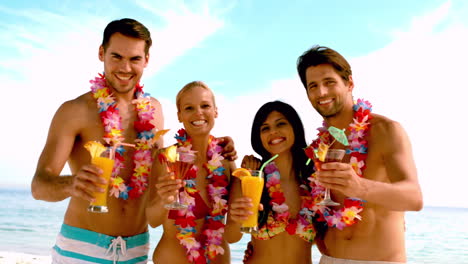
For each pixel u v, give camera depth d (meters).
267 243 3.27
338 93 3.09
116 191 3.15
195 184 3.52
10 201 43.00
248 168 3.41
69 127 3.17
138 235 3.35
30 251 16.00
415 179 2.66
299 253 3.24
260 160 3.56
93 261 3.11
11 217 28.16
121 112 3.46
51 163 2.99
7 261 10.90
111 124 3.24
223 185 3.49
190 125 3.54
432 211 49.34
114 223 3.20
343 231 2.95
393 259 2.81
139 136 3.46
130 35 3.26
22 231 21.80
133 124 3.51
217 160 3.54
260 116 3.48
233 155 3.74
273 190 3.36
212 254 3.31
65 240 3.18
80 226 3.18
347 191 2.37
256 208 2.89
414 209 2.57
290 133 3.44
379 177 2.97
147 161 3.39
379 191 2.42
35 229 22.66
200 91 3.56
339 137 2.46
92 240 3.13
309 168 3.42
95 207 2.50
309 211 3.24
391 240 2.84
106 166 2.52
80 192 2.39
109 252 3.15
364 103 3.22
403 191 2.50
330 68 3.09
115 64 3.24
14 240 18.83
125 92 3.36
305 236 3.21
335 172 2.33
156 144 3.63
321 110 3.15
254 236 3.31
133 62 3.28
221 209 3.46
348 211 2.84
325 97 3.09
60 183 2.61
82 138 3.27
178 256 3.34
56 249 3.26
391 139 2.91
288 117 3.44
